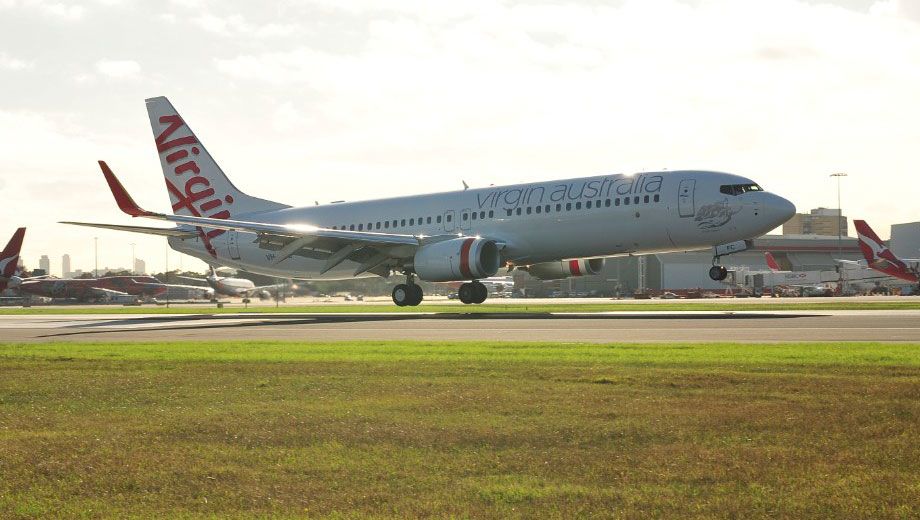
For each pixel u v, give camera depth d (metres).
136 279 116.25
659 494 6.45
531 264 41.28
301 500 6.45
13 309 69.44
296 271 47.69
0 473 7.36
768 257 103.06
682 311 38.88
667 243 36.00
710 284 117.31
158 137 50.03
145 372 15.17
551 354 17.50
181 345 21.80
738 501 6.23
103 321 39.69
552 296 121.00
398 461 7.66
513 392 11.70
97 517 6.10
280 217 48.28
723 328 25.45
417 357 17.25
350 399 11.38
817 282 94.00
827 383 12.03
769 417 9.43
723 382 12.33
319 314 44.72
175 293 118.19
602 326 27.66
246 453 8.05
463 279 38.09
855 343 18.80
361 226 45.22
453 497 6.46
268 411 10.45
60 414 10.53
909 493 6.33
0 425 9.75
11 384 13.53
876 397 10.69
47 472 7.38
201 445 8.45
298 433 8.98
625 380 12.71
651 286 119.50
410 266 42.16
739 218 34.19
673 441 8.30
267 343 22.12
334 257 41.59
